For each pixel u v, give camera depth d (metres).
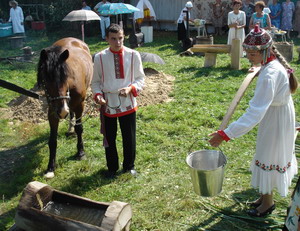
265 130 3.11
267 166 3.16
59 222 2.97
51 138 4.63
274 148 3.11
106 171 4.60
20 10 16.12
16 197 4.20
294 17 14.68
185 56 11.45
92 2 17.92
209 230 3.42
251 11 14.12
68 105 4.18
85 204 3.28
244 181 4.21
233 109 3.08
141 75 4.17
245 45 3.00
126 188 4.23
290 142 3.14
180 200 3.93
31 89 7.34
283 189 3.14
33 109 6.62
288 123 3.08
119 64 4.01
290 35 14.80
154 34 16.70
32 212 3.08
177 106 6.80
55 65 4.02
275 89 2.91
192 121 6.00
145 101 7.05
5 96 7.70
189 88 7.84
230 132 2.91
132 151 4.42
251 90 7.47
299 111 6.29
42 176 4.62
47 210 3.27
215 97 7.18
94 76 4.11
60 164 4.88
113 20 16.58
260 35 2.94
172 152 5.08
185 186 4.18
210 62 9.70
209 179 3.04
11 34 16.28
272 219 3.45
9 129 6.09
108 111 4.16
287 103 3.06
